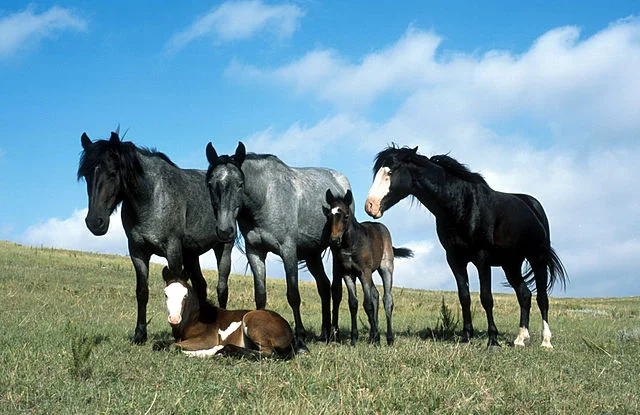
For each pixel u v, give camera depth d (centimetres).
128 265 3381
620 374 738
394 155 1005
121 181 859
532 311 2216
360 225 1009
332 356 737
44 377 600
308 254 1046
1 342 842
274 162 925
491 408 518
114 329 1091
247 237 920
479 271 1009
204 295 1064
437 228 1048
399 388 560
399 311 2052
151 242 909
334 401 523
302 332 895
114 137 857
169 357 730
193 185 970
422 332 1270
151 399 518
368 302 991
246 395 545
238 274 3650
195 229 970
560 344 1068
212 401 515
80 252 4003
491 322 984
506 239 1012
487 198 1002
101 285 2306
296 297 903
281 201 906
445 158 1004
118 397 528
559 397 571
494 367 705
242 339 770
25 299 1628
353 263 974
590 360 843
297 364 676
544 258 1090
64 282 2288
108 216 852
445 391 552
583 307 2884
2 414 479
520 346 1016
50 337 916
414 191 1009
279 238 908
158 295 2128
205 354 740
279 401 515
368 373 614
